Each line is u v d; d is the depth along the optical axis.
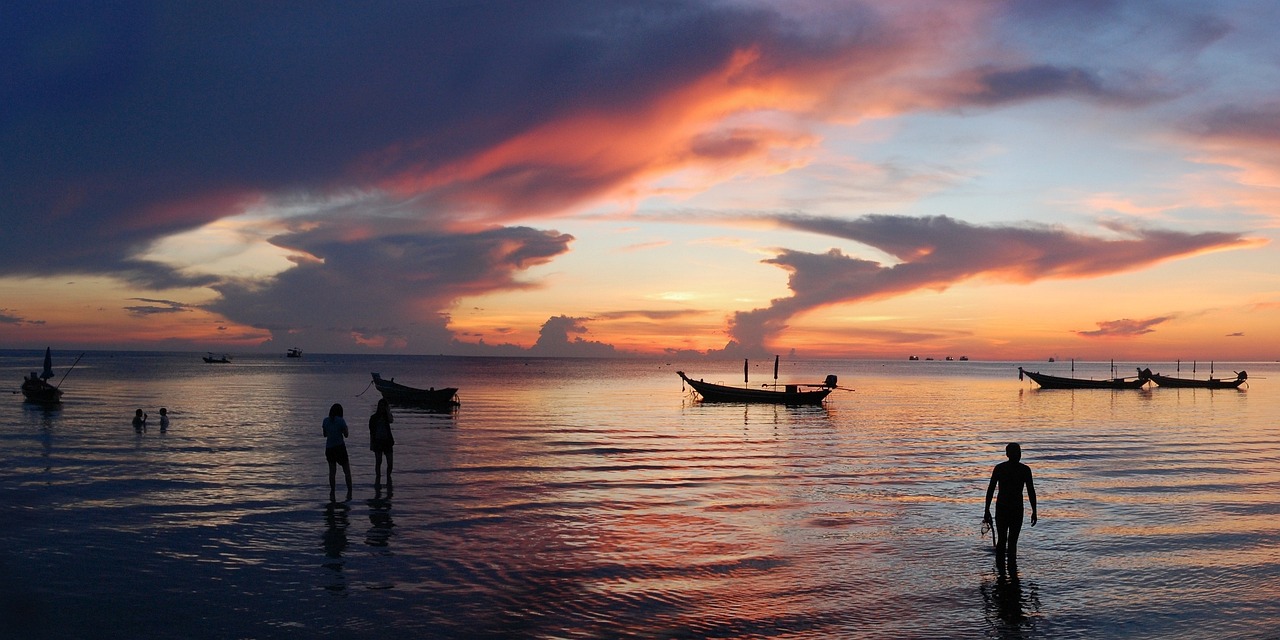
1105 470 23.42
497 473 21.69
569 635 9.30
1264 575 12.20
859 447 29.31
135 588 10.93
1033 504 12.20
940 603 10.73
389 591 10.89
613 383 104.19
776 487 19.95
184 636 9.12
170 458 23.86
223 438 29.78
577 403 58.56
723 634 9.43
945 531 15.05
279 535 14.04
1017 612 10.38
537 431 34.78
